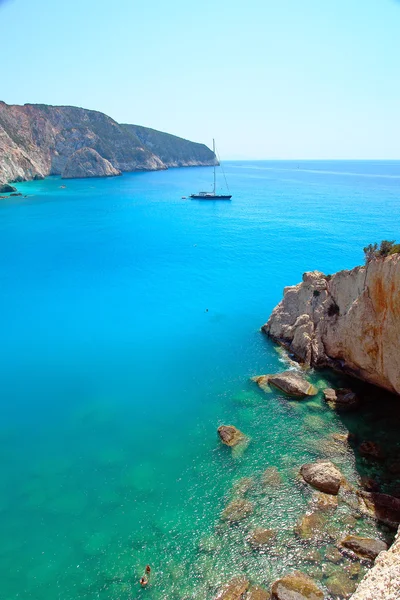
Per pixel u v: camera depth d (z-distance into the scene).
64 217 108.00
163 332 42.78
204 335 41.81
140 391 32.31
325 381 31.86
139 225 99.38
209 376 33.94
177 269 64.38
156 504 21.38
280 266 65.19
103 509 21.23
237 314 47.12
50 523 20.50
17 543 19.44
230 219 108.06
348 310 30.70
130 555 18.69
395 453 23.77
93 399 31.45
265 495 21.42
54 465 24.52
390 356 26.67
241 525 19.84
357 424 26.62
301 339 35.53
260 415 28.17
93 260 69.38
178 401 30.72
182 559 18.38
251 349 38.22
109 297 52.91
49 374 35.19
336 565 17.48
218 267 65.19
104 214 113.50
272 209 125.56
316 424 26.86
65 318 46.66
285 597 16.05
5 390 32.88
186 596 16.78
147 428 27.73
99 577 17.80
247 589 16.83
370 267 27.70
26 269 64.12
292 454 24.28
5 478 23.56
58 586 17.48
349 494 21.03
